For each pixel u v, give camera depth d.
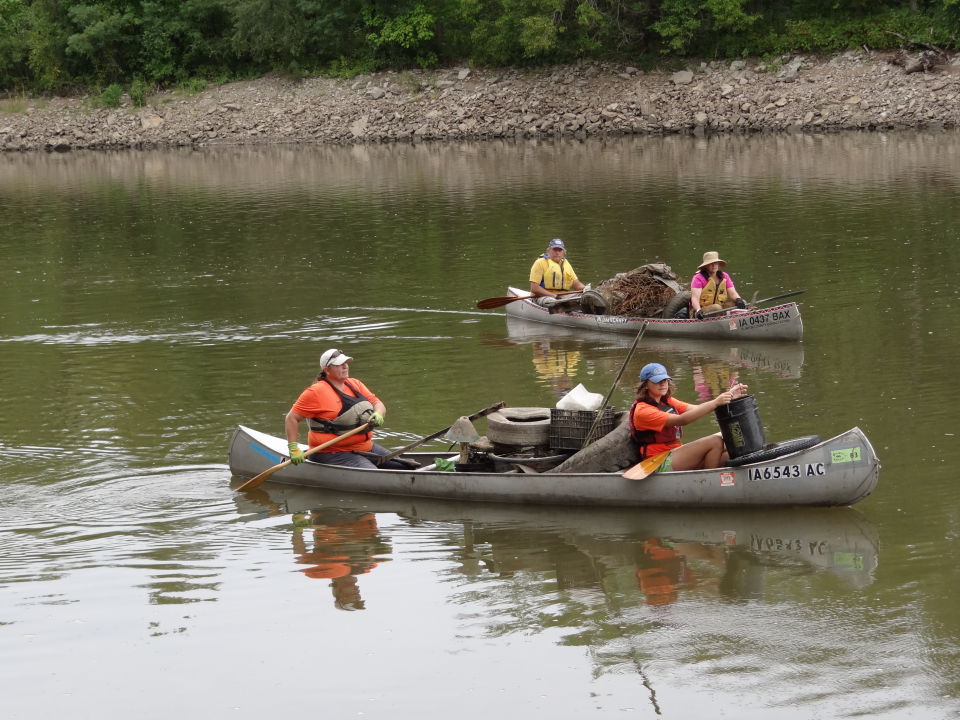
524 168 33.72
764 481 8.33
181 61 51.00
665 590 7.20
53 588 7.45
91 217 27.25
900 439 9.66
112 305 17.02
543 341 14.22
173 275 19.44
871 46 41.81
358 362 13.27
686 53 44.38
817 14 43.69
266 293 17.70
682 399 11.25
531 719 5.78
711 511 8.51
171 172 37.19
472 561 7.78
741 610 6.87
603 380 12.22
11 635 6.82
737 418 8.39
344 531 8.39
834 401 10.86
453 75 46.69
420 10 47.22
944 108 37.88
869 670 6.10
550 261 15.51
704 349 13.43
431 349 13.88
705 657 6.33
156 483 9.42
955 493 8.45
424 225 23.97
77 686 6.24
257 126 46.22
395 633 6.76
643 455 8.70
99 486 9.32
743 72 42.31
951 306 14.55
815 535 7.95
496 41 45.06
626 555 7.79
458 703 5.96
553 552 7.89
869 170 28.94
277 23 48.28
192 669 6.40
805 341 13.35
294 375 12.68
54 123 48.12
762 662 6.24
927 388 11.07
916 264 17.33
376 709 5.93
